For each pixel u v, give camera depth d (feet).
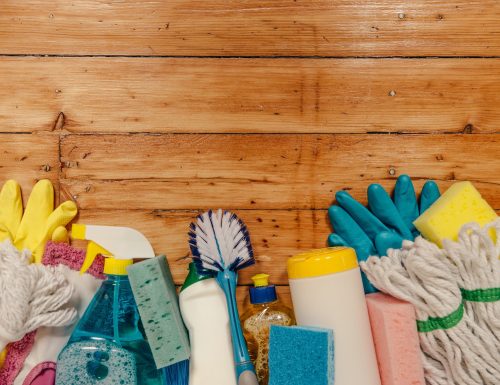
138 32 2.87
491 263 2.41
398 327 2.40
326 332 2.29
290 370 2.35
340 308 2.42
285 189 2.88
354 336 2.42
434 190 2.82
